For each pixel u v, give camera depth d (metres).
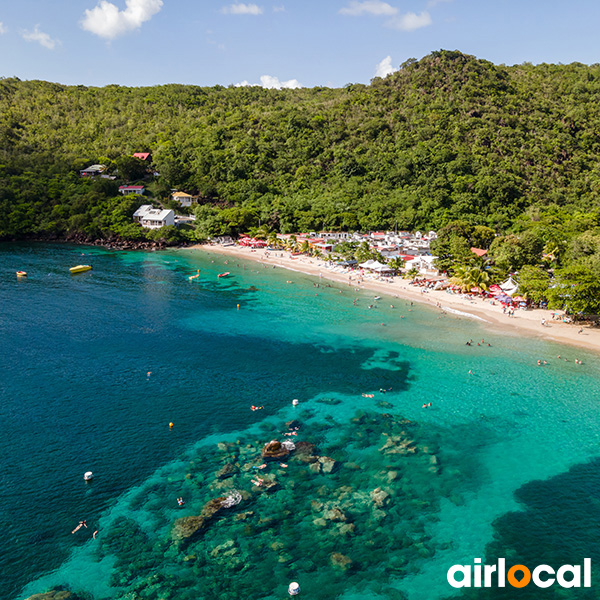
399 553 43.72
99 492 50.59
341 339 97.94
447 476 54.66
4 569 41.03
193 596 38.97
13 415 64.62
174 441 60.12
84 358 84.75
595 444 61.62
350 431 63.53
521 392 75.44
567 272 106.19
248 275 158.12
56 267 160.75
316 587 40.03
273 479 53.25
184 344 93.12
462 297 130.25
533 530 46.97
